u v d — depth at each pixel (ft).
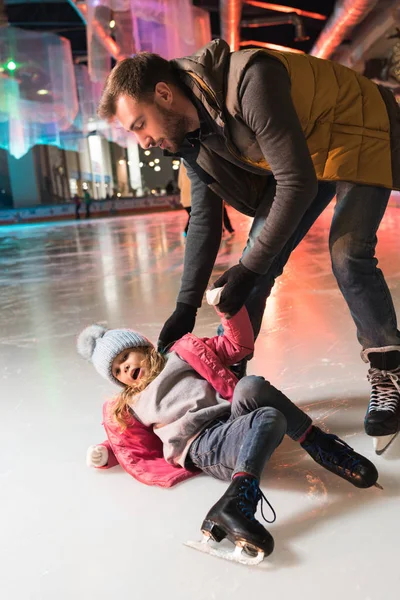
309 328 8.43
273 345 7.72
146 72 4.04
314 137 4.52
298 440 4.31
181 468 4.51
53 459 5.01
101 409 6.07
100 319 10.53
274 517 3.58
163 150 4.97
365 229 4.69
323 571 3.21
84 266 19.04
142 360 4.87
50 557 3.61
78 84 46.39
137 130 4.25
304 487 4.14
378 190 4.74
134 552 3.58
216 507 3.50
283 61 4.24
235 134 4.25
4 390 6.98
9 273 18.80
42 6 47.44
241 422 4.10
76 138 50.65
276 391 4.26
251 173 5.01
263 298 5.34
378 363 4.79
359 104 4.63
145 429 4.82
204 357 4.76
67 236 36.09
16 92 33.78
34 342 9.27
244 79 3.96
